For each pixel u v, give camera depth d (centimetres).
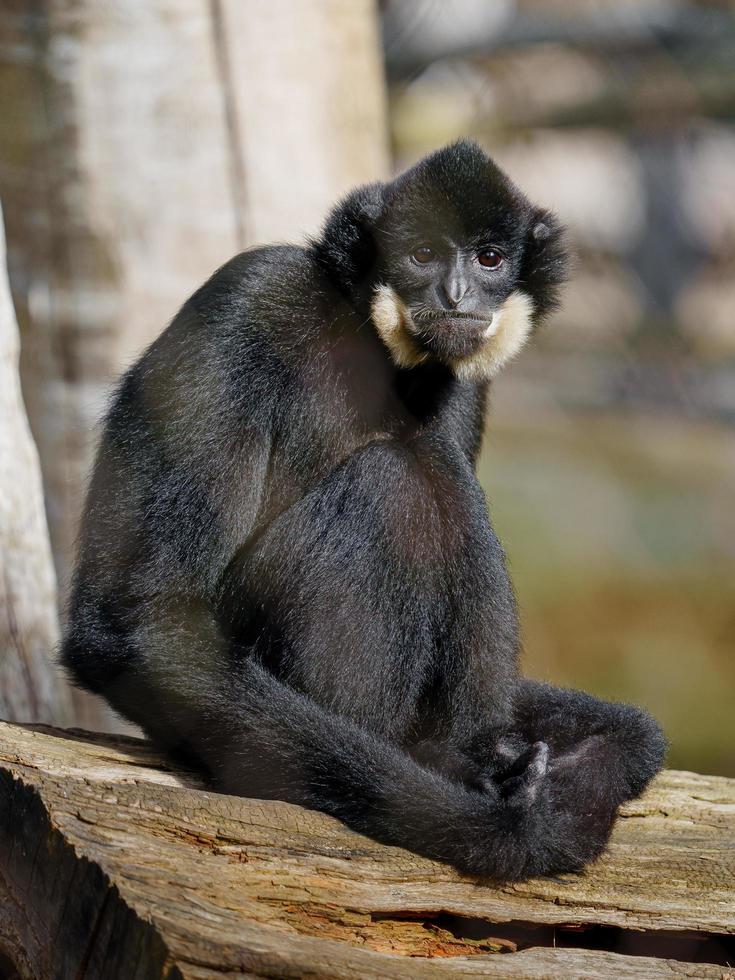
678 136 3925
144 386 1072
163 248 1858
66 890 826
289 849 905
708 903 945
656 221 4247
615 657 2986
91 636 1030
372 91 2105
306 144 1978
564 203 4412
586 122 3681
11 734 994
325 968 772
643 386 3847
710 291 4309
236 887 857
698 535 3206
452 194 1170
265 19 1922
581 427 3656
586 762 1043
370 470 1051
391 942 887
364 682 1038
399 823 933
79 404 1823
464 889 925
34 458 1304
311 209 1983
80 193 1803
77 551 1090
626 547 3178
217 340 1062
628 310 4125
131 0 1798
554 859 941
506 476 3419
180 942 751
